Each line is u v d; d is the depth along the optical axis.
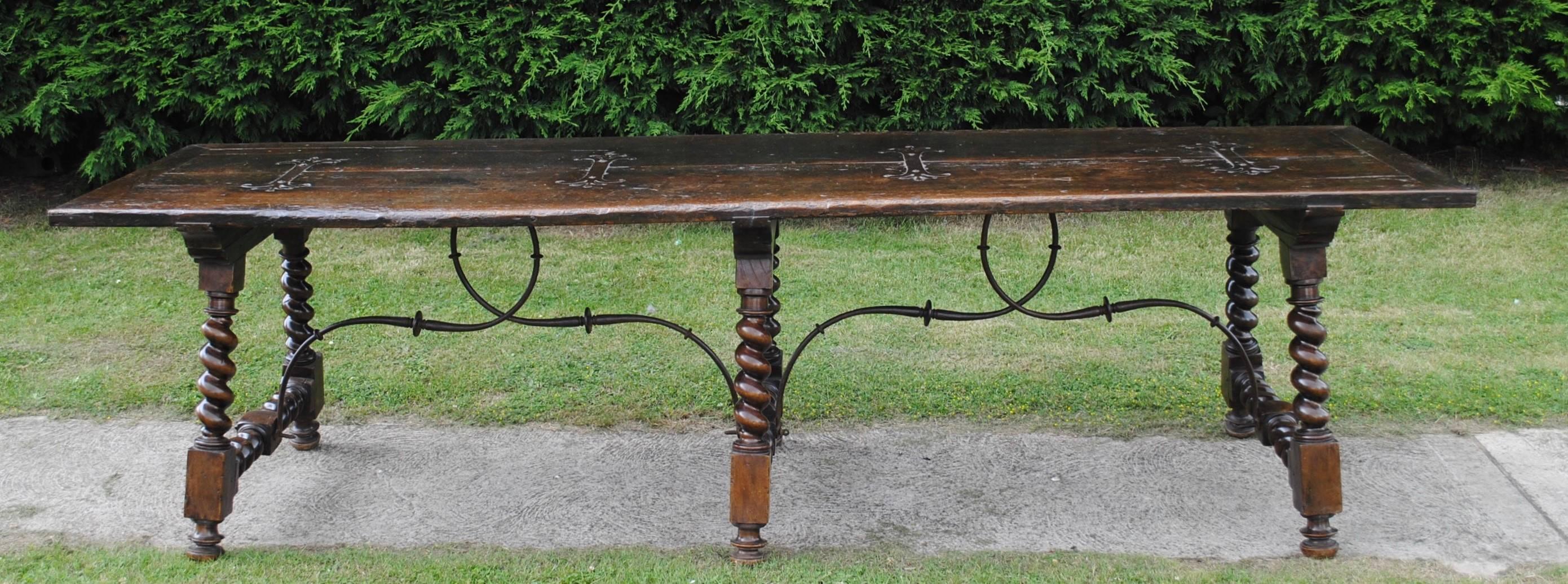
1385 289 4.85
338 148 3.27
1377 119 6.34
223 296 2.74
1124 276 5.07
